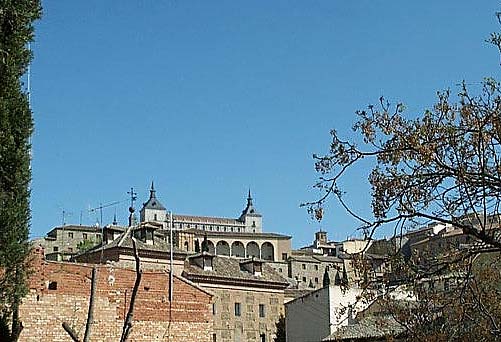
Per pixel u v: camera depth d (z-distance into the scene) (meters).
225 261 74.88
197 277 69.69
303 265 128.62
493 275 16.19
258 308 73.25
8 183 19.89
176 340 33.22
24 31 20.42
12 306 20.66
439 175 14.46
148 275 33.12
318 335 56.34
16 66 20.25
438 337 15.89
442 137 14.41
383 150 14.67
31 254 24.23
